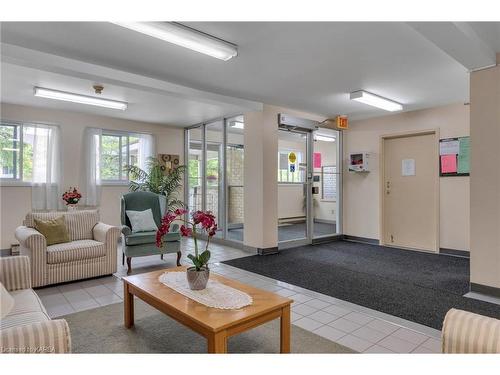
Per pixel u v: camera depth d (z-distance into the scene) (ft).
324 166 20.51
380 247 18.48
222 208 19.48
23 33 8.59
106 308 9.53
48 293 10.75
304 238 19.08
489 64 9.81
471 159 10.39
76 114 18.10
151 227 14.39
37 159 16.80
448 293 10.73
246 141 17.33
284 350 6.76
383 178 19.08
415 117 17.54
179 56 10.19
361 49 9.69
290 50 9.73
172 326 8.36
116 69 11.25
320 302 10.04
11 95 14.55
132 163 20.48
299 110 17.81
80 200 18.12
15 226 16.28
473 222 10.41
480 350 3.65
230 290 7.40
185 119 19.92
